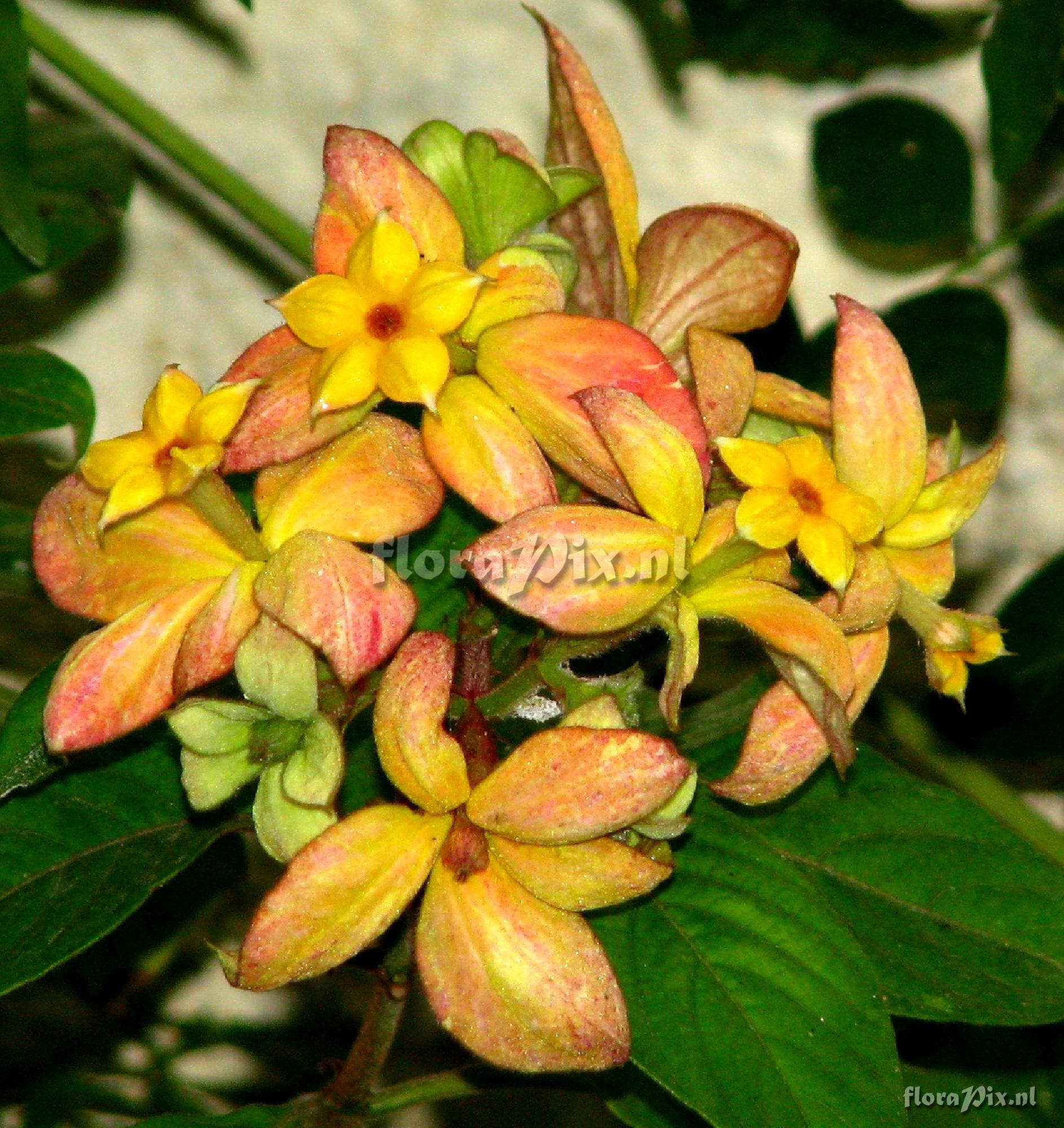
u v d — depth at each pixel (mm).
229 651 235
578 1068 233
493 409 242
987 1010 281
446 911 234
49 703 237
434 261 247
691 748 302
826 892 293
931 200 367
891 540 252
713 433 252
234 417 237
